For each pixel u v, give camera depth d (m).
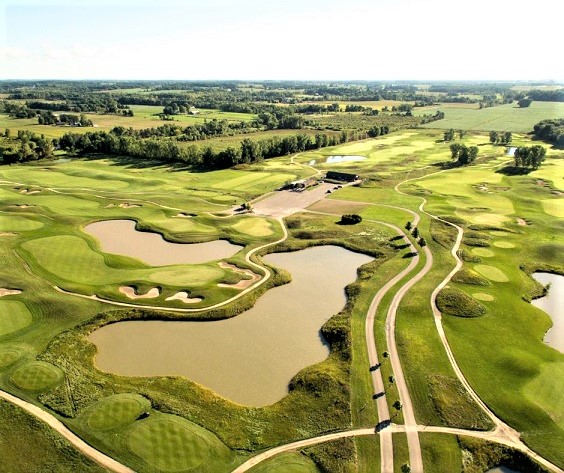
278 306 68.56
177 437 43.69
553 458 41.88
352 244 90.56
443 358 55.31
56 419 45.53
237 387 51.03
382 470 40.41
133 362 55.00
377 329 61.06
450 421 45.78
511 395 49.28
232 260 82.38
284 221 103.62
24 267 77.19
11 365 52.94
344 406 47.62
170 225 99.75
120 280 73.75
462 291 70.44
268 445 43.25
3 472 39.72
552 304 70.00
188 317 64.19
